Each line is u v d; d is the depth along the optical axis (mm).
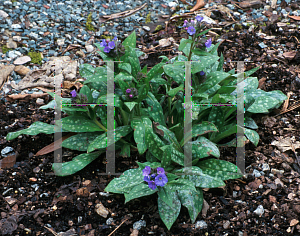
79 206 1385
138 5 1977
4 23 1825
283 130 1506
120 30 1827
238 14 1865
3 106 1594
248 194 1395
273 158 1451
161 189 1309
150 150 1372
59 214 1377
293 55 1681
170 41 1771
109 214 1376
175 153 1374
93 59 1724
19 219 1365
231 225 1350
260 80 1609
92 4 1976
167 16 1887
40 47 1761
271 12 1869
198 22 1360
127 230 1352
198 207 1352
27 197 1404
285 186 1404
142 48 1750
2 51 1737
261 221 1353
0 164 1464
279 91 1530
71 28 1833
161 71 1443
